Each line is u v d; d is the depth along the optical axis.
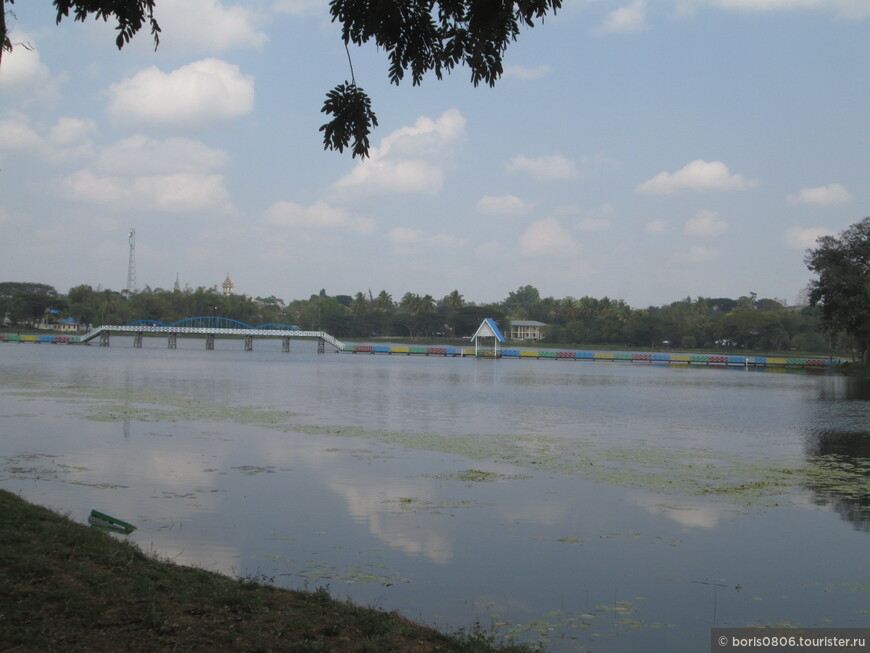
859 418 47.03
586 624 13.00
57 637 9.00
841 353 168.75
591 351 178.50
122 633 9.35
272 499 21.12
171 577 12.04
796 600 14.36
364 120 11.95
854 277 97.75
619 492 23.28
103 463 25.55
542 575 15.43
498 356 152.25
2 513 13.77
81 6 12.43
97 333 156.62
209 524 18.34
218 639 9.52
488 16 11.00
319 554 16.27
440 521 19.27
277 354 150.25
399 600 13.77
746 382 86.69
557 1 10.92
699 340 192.50
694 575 15.69
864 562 16.66
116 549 13.01
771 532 18.94
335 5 11.41
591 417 45.72
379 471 25.69
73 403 43.94
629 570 15.87
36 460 25.70
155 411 41.31
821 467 28.50
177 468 25.11
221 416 40.16
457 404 52.31
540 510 20.73
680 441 35.50
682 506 21.59
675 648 12.12
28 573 10.98
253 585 12.30
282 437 32.94
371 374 87.81
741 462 29.53
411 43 11.59
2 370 73.88
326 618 10.80
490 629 12.59
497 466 27.34
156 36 12.77
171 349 158.75
